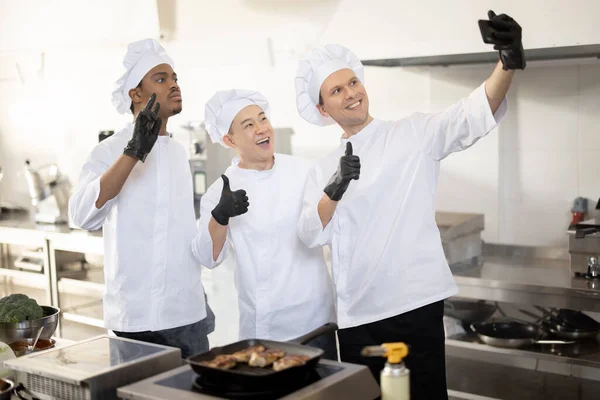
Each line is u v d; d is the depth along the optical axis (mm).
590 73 3141
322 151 3826
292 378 1344
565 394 3021
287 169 2242
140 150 1992
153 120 2012
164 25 4082
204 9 3922
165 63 2277
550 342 2871
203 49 3928
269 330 2211
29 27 4191
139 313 2230
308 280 2201
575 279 2883
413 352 2018
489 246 3471
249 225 2199
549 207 3305
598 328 2963
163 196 2246
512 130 3354
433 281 1986
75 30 3967
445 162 3537
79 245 4125
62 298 4590
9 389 1457
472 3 2756
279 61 3805
